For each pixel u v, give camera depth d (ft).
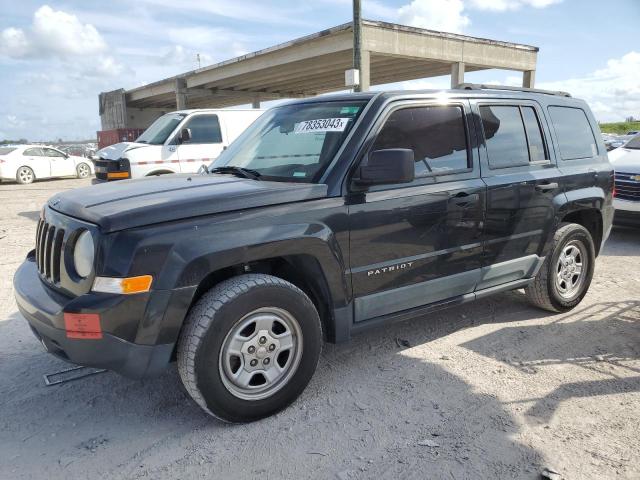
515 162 14.01
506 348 13.43
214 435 9.72
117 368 9.06
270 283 9.81
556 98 15.87
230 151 14.17
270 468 8.77
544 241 14.75
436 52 67.36
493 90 14.28
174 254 8.95
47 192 51.93
